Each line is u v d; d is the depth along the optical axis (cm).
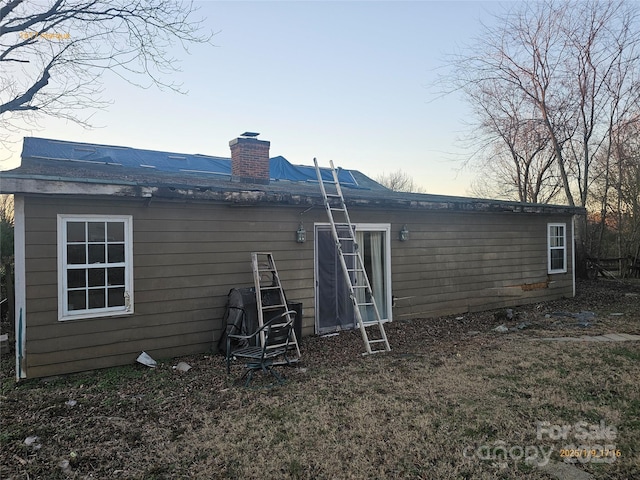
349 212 858
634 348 675
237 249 715
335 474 319
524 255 1171
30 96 1057
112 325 603
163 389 511
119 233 614
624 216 2127
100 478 319
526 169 2247
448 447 358
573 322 923
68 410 451
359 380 532
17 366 547
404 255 940
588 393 481
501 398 466
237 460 342
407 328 868
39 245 554
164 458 347
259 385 521
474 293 1057
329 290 830
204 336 678
